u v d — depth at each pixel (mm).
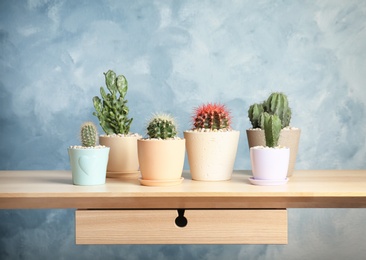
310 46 2717
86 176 1792
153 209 1660
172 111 2730
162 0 2713
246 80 2721
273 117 1794
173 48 2721
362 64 2721
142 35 2721
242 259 2754
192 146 1881
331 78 2721
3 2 2725
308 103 2727
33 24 2729
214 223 1641
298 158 2742
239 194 1617
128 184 1813
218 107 1931
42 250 2766
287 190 1646
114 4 2717
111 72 2070
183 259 2748
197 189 1676
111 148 1985
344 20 2717
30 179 1960
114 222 1645
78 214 1643
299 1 2711
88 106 2740
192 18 2713
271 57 2717
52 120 2746
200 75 2721
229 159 1888
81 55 2729
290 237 2758
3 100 2742
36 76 2736
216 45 2715
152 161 1769
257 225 1641
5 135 2752
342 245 2762
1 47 2730
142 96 2729
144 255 2752
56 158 2758
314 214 2756
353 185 1756
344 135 2734
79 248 2760
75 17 2721
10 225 2764
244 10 2709
